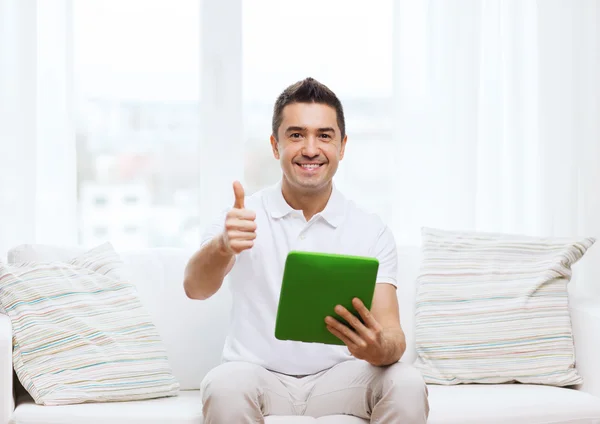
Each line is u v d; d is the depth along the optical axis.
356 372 1.91
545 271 2.40
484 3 2.97
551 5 2.98
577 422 2.02
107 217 2.93
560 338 2.31
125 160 2.93
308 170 2.02
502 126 2.97
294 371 2.03
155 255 2.42
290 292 1.68
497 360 2.29
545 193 3.00
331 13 3.00
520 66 2.96
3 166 2.68
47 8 2.74
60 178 2.76
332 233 2.13
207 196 2.91
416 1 2.91
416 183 2.92
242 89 2.93
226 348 2.09
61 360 2.04
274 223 2.12
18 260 2.29
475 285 2.41
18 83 2.69
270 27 2.97
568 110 3.00
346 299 1.70
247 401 1.71
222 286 2.38
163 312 2.34
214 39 2.90
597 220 3.02
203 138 2.91
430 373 2.30
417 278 2.49
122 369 2.07
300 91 2.03
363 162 3.00
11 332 1.99
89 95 2.89
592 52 3.00
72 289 2.18
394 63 2.91
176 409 1.94
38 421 1.87
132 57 2.91
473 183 2.91
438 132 2.92
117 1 2.90
